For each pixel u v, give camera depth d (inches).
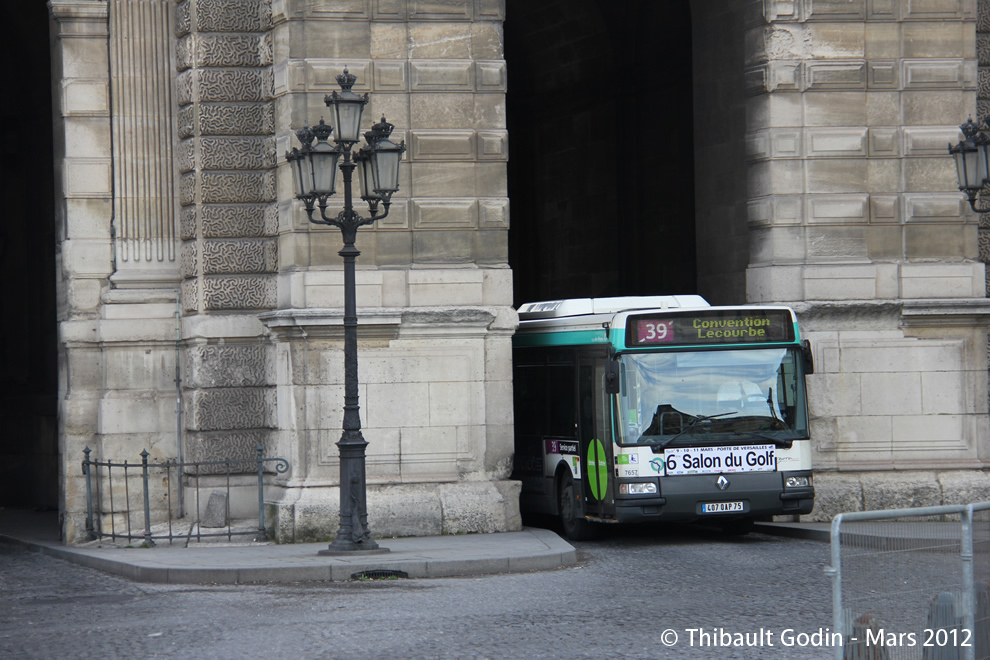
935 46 2267.5
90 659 1206.3
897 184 2256.4
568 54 3275.1
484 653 1188.5
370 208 1870.1
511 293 2165.4
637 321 1966.0
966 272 2246.6
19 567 2003.0
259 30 2226.9
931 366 2223.2
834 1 2245.3
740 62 2372.0
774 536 2116.1
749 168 2287.2
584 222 3262.8
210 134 2212.1
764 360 1998.0
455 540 1999.3
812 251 2233.0
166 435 2260.1
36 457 3080.7
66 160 2287.2
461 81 2165.4
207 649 1232.2
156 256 2297.0
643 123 3070.9
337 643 1245.1
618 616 1374.3
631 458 1940.2
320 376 2082.9
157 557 1882.4
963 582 944.3
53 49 2381.9
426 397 2119.8
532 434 2288.4
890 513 907.4
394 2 2148.1
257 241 2220.7
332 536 2039.9
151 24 2298.2
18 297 3186.5
